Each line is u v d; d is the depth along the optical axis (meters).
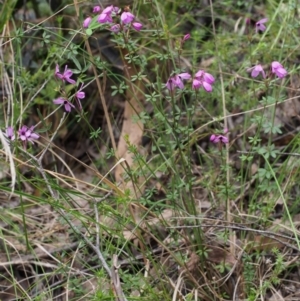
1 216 3.52
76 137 4.43
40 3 4.27
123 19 2.89
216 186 3.44
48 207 3.88
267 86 3.05
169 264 3.33
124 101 4.40
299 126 4.00
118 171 3.94
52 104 4.16
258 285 3.15
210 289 3.09
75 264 3.46
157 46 4.19
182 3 4.43
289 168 3.49
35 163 2.98
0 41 3.78
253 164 3.86
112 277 2.63
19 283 3.39
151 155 3.99
